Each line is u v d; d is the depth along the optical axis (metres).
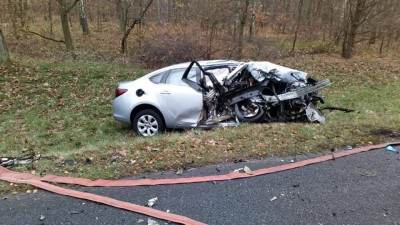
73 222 4.03
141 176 5.16
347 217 4.07
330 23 26.33
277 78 8.01
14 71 13.97
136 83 8.53
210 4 20.67
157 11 27.94
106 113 10.34
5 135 8.54
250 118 8.06
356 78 15.77
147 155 5.91
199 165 5.49
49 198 4.57
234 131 7.09
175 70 8.42
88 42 25.09
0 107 10.58
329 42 24.61
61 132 8.84
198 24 20.67
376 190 4.66
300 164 5.45
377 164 5.47
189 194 4.61
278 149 6.04
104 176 5.16
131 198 4.52
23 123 9.42
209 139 6.65
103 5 34.72
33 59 16.64
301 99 7.98
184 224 3.96
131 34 26.48
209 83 8.26
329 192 4.62
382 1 22.86
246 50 21.34
